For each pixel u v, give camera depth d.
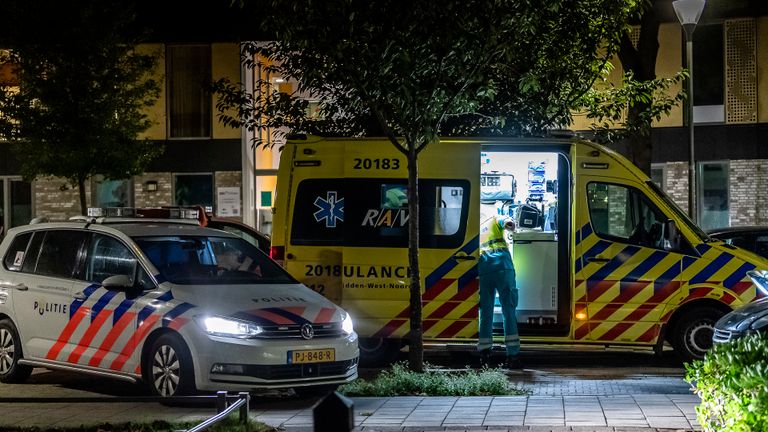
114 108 21.12
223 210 26.23
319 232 12.97
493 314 12.54
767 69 24.14
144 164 22.23
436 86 11.03
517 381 11.76
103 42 20.97
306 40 10.98
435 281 12.77
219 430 7.83
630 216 12.79
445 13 10.70
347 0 10.78
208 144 26.27
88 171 21.39
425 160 12.87
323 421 3.66
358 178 12.91
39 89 20.72
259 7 11.51
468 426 7.98
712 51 24.47
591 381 11.62
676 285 12.59
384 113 11.21
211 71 26.05
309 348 9.74
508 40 11.12
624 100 16.12
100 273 10.80
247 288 10.27
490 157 13.61
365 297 12.84
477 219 12.75
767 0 23.77
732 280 12.49
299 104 14.10
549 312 13.19
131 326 10.12
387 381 10.36
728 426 5.27
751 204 24.30
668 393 10.52
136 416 9.22
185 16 25.69
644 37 18.91
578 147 12.88
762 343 5.49
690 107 17.03
